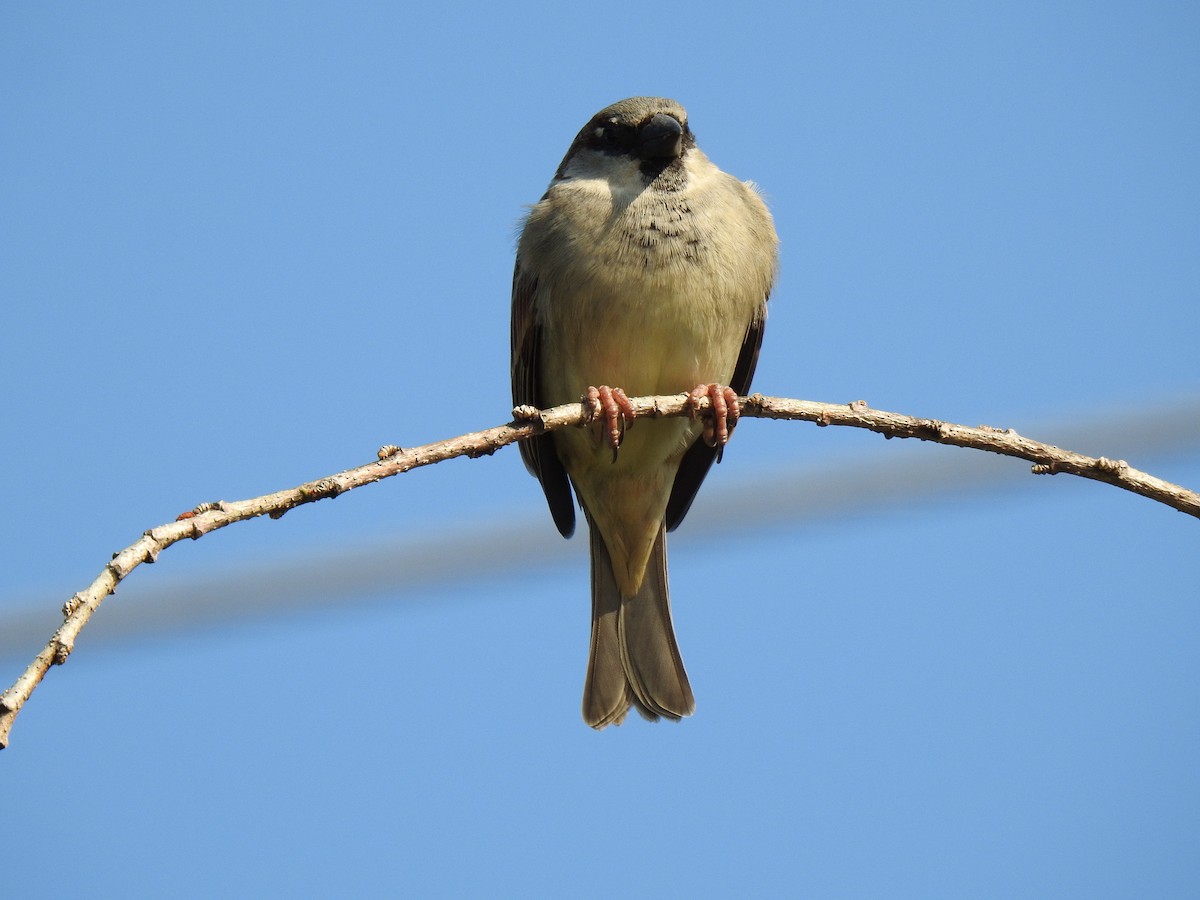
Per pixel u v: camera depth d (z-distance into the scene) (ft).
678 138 32.40
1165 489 23.56
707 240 32.35
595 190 32.89
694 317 32.45
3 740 16.94
